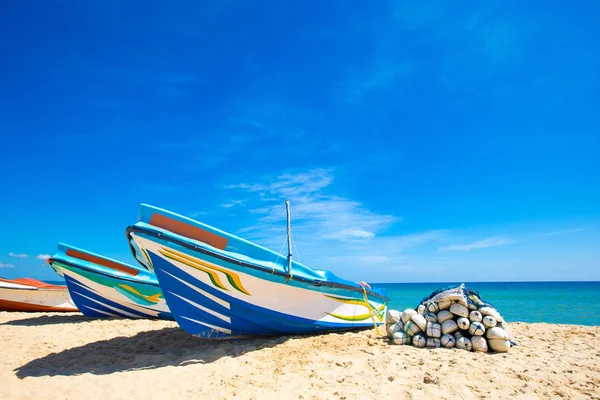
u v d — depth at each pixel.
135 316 12.82
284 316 7.75
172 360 6.50
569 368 5.66
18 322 12.12
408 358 6.27
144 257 7.64
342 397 4.59
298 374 5.52
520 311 26.56
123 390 4.99
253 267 7.13
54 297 16.06
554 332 9.20
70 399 4.71
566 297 43.75
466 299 7.21
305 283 7.99
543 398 4.51
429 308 7.56
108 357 6.88
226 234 7.22
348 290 9.08
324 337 8.08
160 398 4.70
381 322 10.91
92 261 12.25
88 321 12.19
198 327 7.32
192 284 7.01
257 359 6.32
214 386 5.08
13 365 6.43
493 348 6.79
